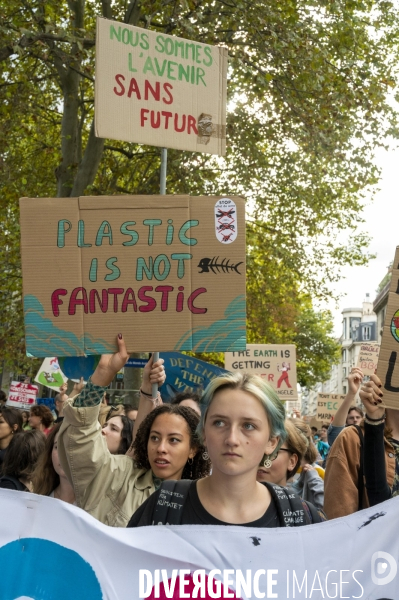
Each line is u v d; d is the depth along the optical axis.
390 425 3.83
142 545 2.63
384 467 3.58
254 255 20.80
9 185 18.92
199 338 3.84
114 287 3.84
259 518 2.69
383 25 17.42
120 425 5.29
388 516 2.68
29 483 4.95
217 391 2.68
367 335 107.94
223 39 16.47
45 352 3.79
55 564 2.65
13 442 5.00
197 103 4.79
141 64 4.64
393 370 3.63
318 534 2.66
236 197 3.88
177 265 3.87
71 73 17.69
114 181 19.98
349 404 5.66
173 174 18.95
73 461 3.49
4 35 14.33
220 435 2.63
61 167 18.25
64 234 3.84
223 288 3.87
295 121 17.12
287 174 19.20
